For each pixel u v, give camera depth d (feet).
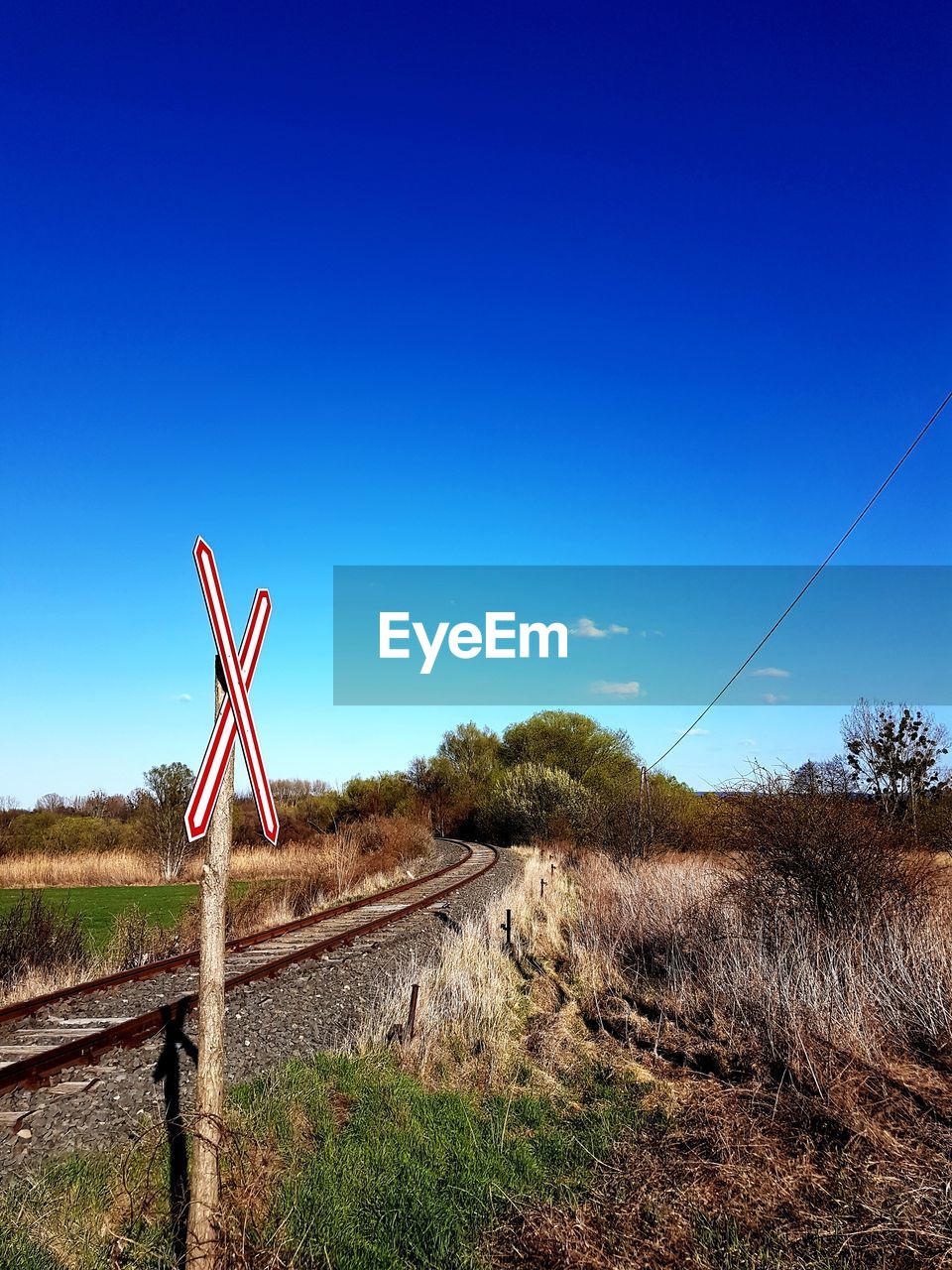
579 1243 15.38
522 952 44.09
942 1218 16.01
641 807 92.94
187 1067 26.35
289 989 36.50
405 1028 28.09
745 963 30.71
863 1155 18.48
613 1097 22.90
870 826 35.58
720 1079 24.13
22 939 43.42
